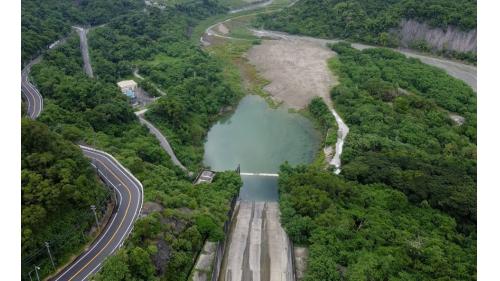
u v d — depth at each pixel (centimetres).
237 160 13812
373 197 10119
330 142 13812
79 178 7631
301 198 9781
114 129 12600
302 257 8625
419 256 8025
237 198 11381
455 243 8631
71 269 6912
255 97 18688
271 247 9312
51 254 6769
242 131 15812
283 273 8588
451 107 15662
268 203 11162
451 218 9275
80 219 7412
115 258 6569
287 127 16050
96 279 6325
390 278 7444
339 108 16000
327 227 8838
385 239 8588
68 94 13100
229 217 10000
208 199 9875
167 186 9594
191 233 8106
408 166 11325
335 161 12750
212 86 18075
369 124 14200
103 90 14288
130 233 7512
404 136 13438
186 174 11544
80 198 7388
